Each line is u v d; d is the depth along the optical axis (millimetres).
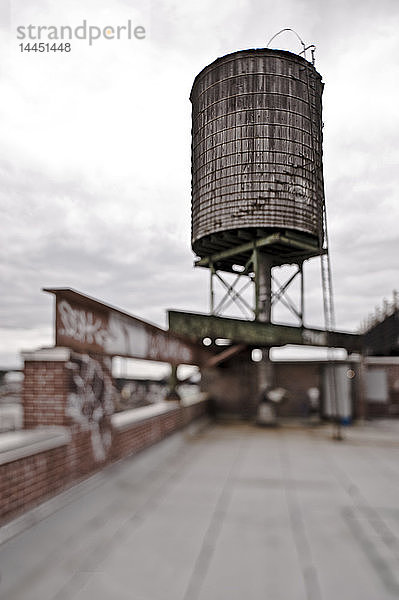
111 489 7285
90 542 5137
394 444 13266
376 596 4066
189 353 14578
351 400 19172
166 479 8430
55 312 6594
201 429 16297
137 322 9930
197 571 4520
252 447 12391
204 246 18531
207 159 17891
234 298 19547
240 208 16953
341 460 10625
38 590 4031
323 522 6074
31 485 5621
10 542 4863
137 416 10094
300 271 19578
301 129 17312
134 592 4062
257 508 6676
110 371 8445
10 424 6891
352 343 19375
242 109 17281
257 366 20266
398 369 21547
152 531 5605
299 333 17078
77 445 6891
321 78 18547
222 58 17875
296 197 16938
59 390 6590
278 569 4598
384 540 5426
